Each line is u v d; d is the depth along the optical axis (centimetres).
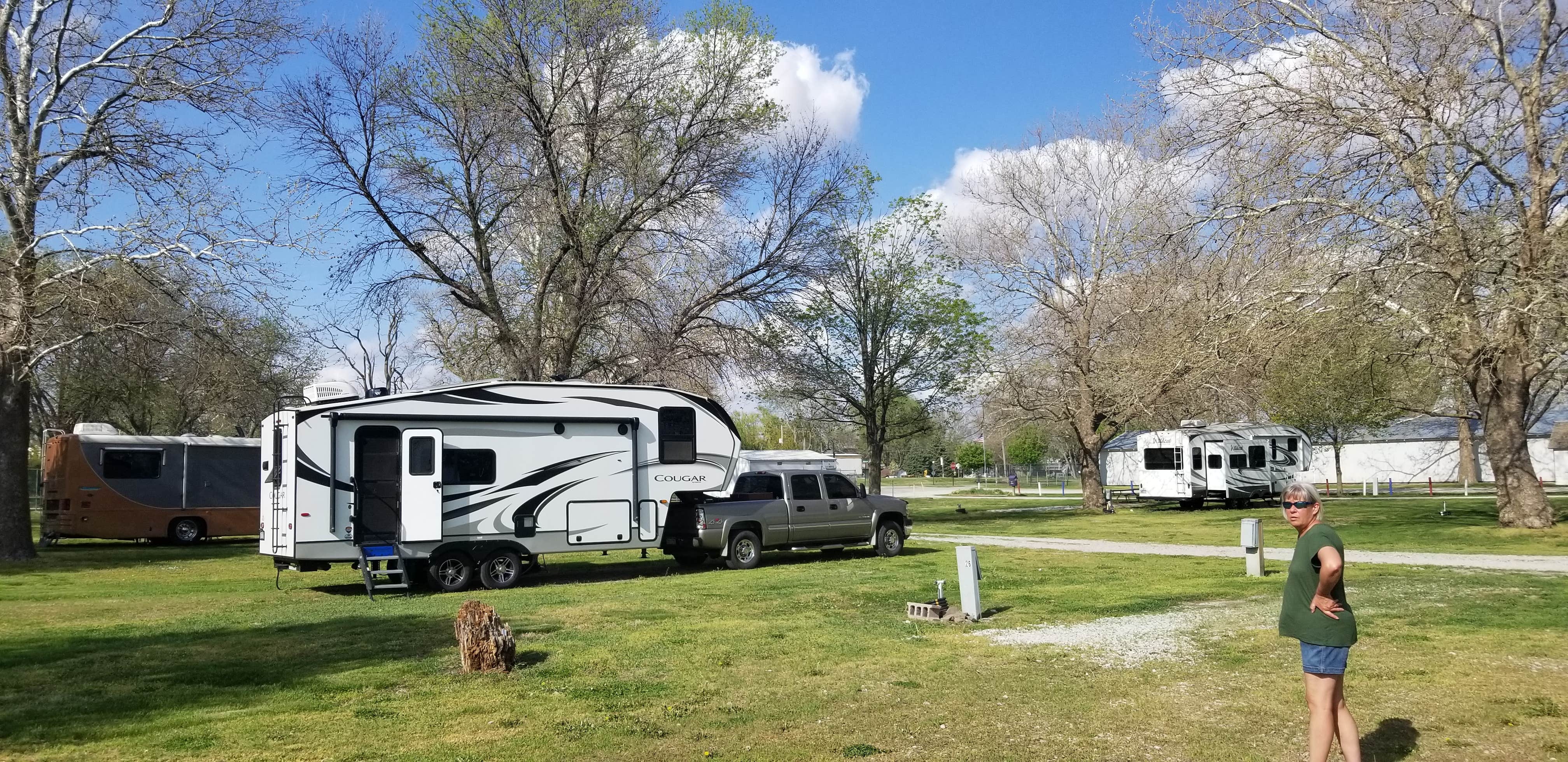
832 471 1948
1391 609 1157
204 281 2056
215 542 2842
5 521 2097
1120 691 774
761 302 2631
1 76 2019
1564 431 5088
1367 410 3991
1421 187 1928
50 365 3077
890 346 3544
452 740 646
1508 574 1509
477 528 1543
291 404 1934
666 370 2478
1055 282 3600
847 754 616
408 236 2389
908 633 1059
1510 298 1772
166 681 821
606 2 2380
